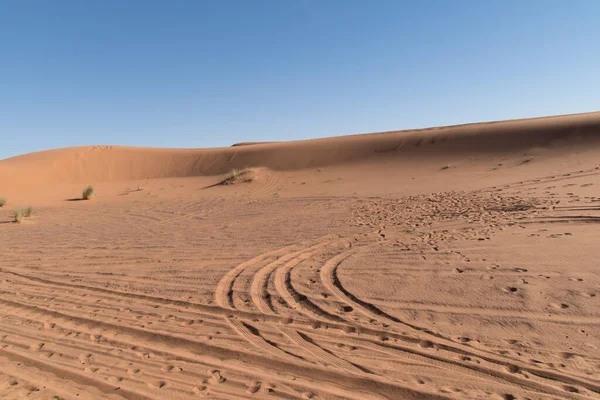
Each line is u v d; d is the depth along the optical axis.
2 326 5.24
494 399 3.03
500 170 18.95
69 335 4.82
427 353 3.74
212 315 5.09
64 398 3.46
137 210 18.31
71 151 43.97
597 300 4.31
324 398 3.22
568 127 24.17
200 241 9.78
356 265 6.55
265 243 8.91
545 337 3.77
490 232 7.76
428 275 5.69
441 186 16.48
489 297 4.72
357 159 29.64
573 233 6.93
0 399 3.50
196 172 36.47
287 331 4.48
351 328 4.40
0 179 33.91
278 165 31.81
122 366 3.98
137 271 7.44
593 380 3.12
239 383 3.52
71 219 16.62
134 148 46.16
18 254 9.75
